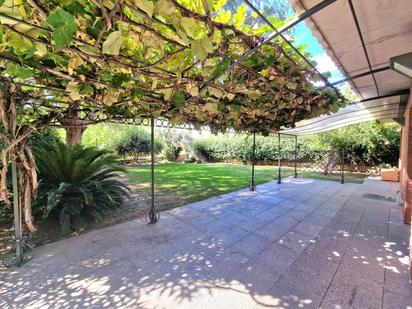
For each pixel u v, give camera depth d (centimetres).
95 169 405
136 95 182
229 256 268
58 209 361
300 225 374
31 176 250
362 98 367
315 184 771
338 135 1098
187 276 227
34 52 101
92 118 294
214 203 505
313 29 154
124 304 188
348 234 337
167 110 266
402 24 147
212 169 1148
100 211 387
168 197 557
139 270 237
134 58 126
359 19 141
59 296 196
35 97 213
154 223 375
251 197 566
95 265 246
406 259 262
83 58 120
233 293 202
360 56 195
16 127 228
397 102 431
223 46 136
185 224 372
